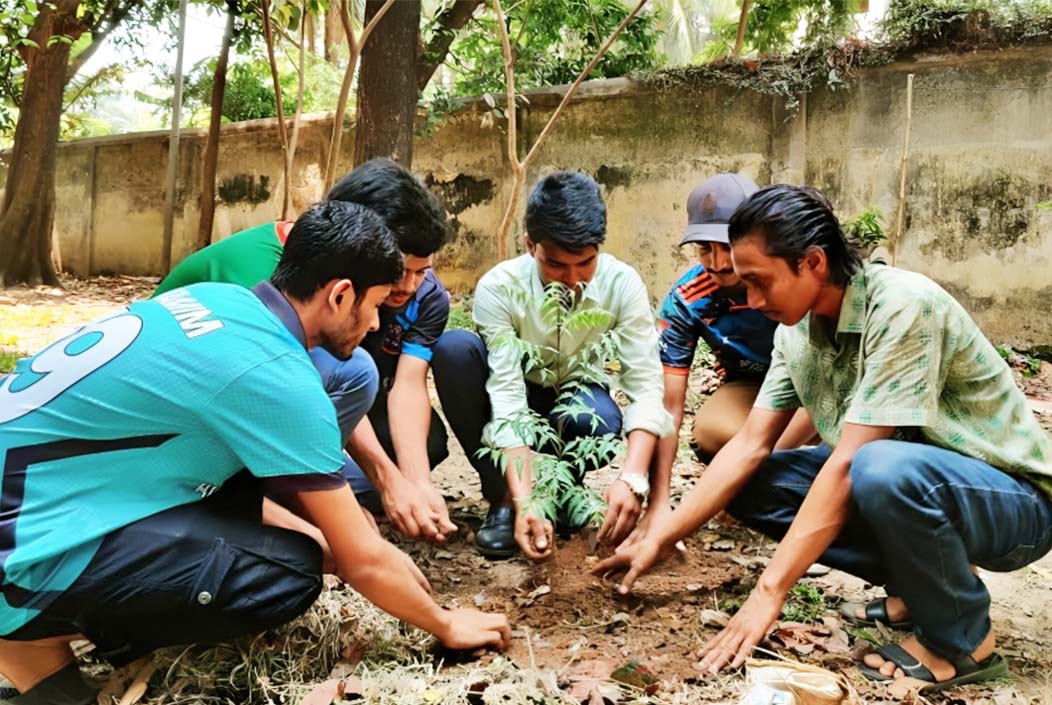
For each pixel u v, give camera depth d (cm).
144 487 206
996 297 758
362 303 213
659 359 330
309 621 249
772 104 839
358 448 295
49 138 1251
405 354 325
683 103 882
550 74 1031
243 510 226
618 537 292
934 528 225
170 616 211
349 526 214
